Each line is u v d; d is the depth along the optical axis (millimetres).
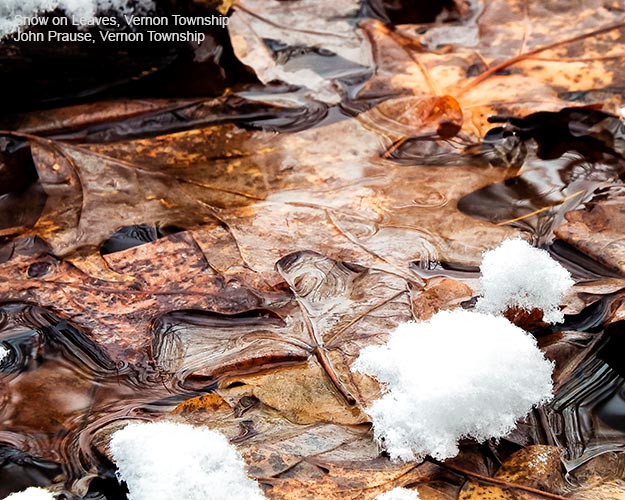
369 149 1085
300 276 1013
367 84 1129
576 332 984
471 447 952
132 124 1104
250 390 970
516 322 988
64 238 1036
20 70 1110
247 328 991
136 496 931
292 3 1207
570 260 1016
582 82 1120
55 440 956
